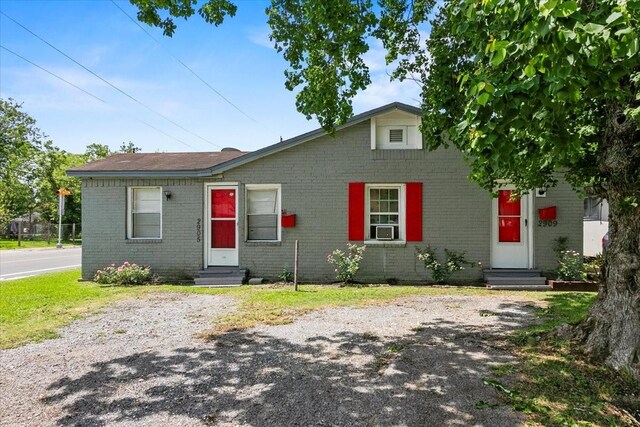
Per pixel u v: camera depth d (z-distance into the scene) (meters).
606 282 3.99
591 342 3.92
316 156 9.57
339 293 7.81
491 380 3.40
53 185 35.31
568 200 8.97
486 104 2.43
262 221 9.91
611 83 2.21
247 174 9.75
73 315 6.09
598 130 3.91
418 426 2.71
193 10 5.44
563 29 1.82
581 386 3.27
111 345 4.62
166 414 2.93
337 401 3.10
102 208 10.01
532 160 3.49
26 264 14.99
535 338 4.47
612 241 3.94
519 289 8.30
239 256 9.77
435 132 5.39
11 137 34.88
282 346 4.51
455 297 7.38
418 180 9.33
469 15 2.58
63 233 30.55
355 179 9.48
